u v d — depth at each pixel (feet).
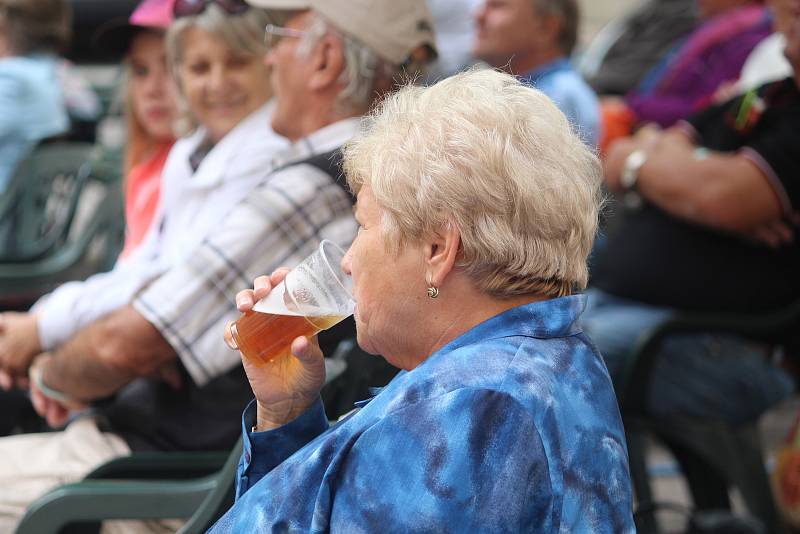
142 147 41.39
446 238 18.79
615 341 41.65
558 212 18.86
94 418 32.19
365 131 20.77
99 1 75.56
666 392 40.19
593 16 103.65
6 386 34.09
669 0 66.80
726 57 57.31
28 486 29.81
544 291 19.63
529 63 54.70
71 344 30.89
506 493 17.58
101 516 26.02
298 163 29.63
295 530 19.36
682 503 48.93
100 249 58.34
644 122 58.39
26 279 50.90
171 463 29.43
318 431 22.65
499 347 18.78
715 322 39.52
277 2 30.17
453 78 19.71
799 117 39.34
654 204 42.19
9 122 54.39
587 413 18.90
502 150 18.57
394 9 30.30
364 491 18.25
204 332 29.09
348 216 29.37
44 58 57.06
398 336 19.84
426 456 17.90
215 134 33.65
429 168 18.69
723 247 40.60
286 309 21.08
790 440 38.19
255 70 33.27
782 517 37.96
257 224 28.94
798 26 38.58
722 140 41.57
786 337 40.29
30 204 52.08
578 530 18.20
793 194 39.11
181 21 33.14
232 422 30.58
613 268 43.39
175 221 33.94
